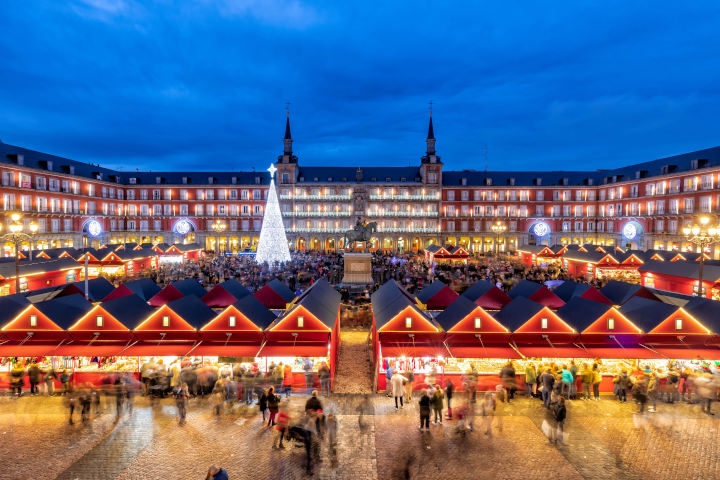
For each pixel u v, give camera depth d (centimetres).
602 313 2131
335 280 5119
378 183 10050
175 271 5109
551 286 3819
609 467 1439
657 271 4034
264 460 1471
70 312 2247
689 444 1580
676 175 7119
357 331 3219
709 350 2028
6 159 6644
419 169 10531
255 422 1747
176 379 2020
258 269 5166
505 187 9975
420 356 2027
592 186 9712
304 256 7738
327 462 1462
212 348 2073
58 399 1944
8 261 3800
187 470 1409
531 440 1614
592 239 9662
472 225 10088
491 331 2147
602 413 1834
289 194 10081
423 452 1529
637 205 8256
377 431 1688
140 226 9912
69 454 1497
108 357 2152
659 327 2094
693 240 3297
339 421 1769
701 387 1844
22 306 2222
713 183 6431
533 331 2139
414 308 2188
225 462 1458
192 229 9800
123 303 2323
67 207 7825
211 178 10112
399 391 1900
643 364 2178
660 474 1401
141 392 2020
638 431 1677
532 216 9944
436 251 6294
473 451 1538
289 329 2152
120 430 1669
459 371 2125
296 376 2097
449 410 1827
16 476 1369
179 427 1697
